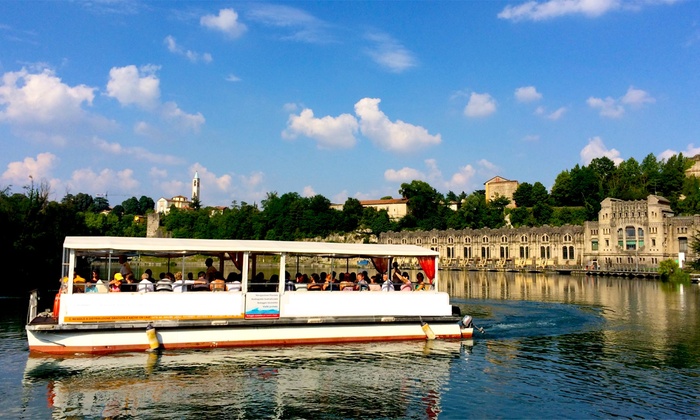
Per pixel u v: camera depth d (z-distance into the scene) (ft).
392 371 74.02
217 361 75.82
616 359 83.35
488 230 583.99
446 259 615.57
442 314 94.99
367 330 90.53
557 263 524.52
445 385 68.44
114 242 78.74
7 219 217.97
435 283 96.12
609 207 484.33
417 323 93.66
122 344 78.54
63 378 67.15
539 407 60.80
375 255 92.12
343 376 71.10
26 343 87.81
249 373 71.00
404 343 90.84
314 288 91.09
